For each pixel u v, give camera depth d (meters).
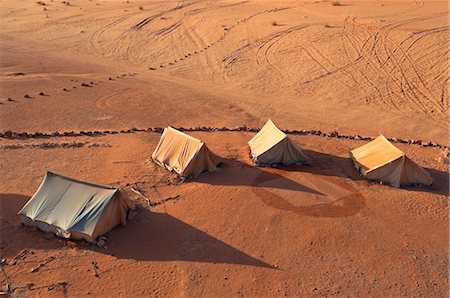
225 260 17.20
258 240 18.34
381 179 22.89
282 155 24.47
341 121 32.84
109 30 58.72
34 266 16.66
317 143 28.11
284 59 45.34
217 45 50.91
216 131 29.84
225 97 37.56
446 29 48.41
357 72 41.22
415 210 20.62
